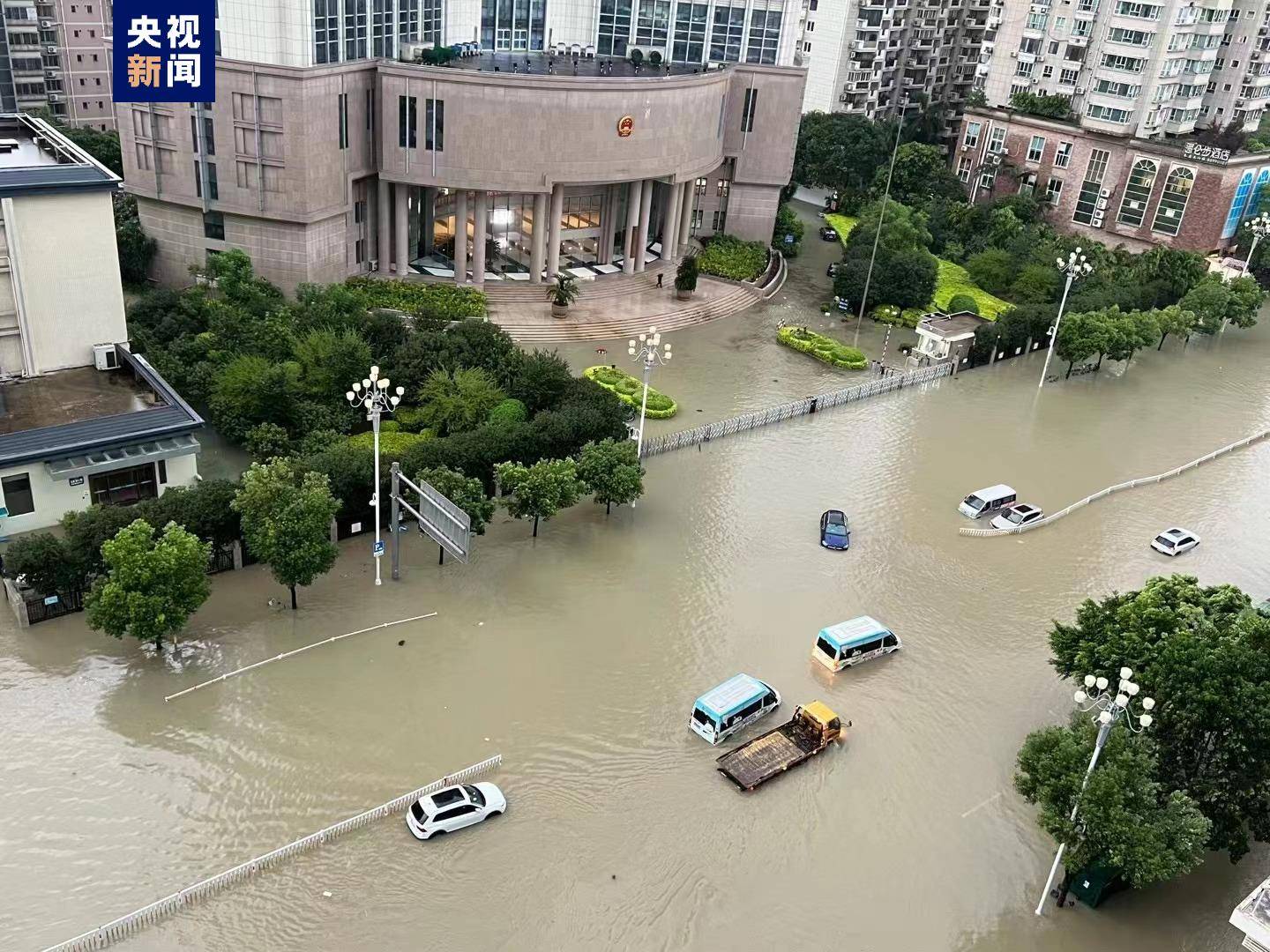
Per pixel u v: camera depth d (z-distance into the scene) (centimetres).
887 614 4862
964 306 8825
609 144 8012
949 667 4531
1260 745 3394
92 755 3606
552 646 4400
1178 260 9212
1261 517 6109
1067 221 11431
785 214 10544
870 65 13212
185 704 3869
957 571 5269
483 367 6250
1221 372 8456
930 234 10225
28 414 4822
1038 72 12188
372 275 8156
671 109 8312
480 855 3384
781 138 9719
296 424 5603
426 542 5041
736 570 5078
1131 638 3778
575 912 3216
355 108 7425
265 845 3334
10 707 3769
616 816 3591
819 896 3369
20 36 9956
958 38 14362
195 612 4319
